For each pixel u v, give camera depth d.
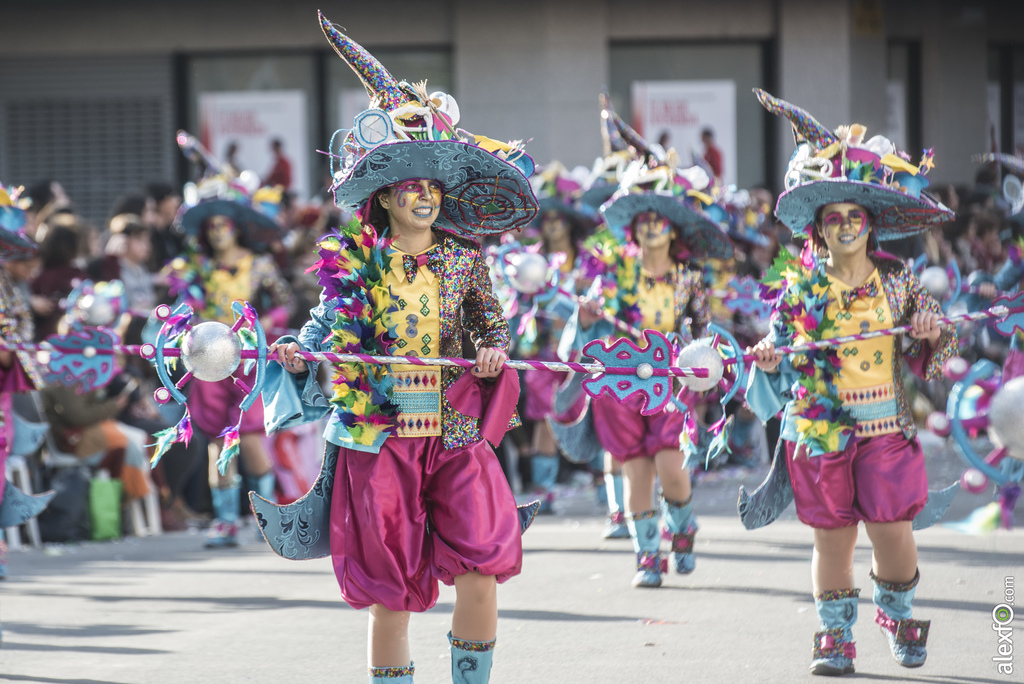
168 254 29.72
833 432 12.54
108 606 16.83
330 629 15.13
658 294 18.84
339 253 10.64
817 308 13.07
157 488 25.75
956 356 13.34
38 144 45.03
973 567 17.77
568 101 43.22
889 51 44.88
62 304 23.30
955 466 28.59
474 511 10.29
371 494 10.30
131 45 44.53
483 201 11.16
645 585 17.08
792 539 21.16
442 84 44.03
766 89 44.25
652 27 43.78
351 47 10.90
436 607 16.30
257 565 20.38
